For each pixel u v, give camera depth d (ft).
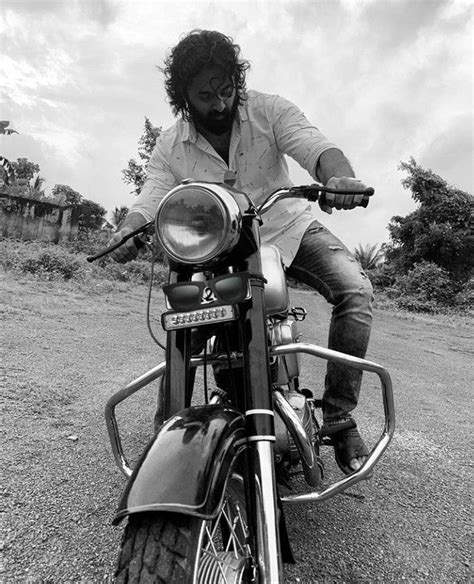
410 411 15.37
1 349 16.60
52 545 6.77
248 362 5.14
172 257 5.10
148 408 12.71
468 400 18.12
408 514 8.53
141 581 3.67
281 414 6.18
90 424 11.18
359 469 5.99
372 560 7.08
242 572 4.59
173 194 5.06
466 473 10.67
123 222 7.79
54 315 24.43
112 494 8.20
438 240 86.28
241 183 8.14
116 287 39.63
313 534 7.61
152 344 20.75
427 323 53.06
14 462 8.86
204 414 4.75
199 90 7.09
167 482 4.02
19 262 40.86
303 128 7.73
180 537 3.83
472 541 7.84
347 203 6.08
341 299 7.62
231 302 5.15
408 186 90.79
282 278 6.73
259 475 4.69
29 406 11.66
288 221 8.11
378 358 25.95
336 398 7.61
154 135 77.77
